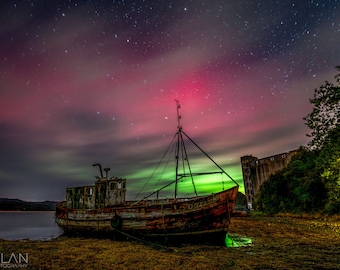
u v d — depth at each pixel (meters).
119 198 20.12
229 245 13.97
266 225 23.91
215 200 14.17
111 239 16.86
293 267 9.22
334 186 23.53
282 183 39.47
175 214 14.54
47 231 35.66
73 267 9.68
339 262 9.90
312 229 20.50
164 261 10.35
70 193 21.77
